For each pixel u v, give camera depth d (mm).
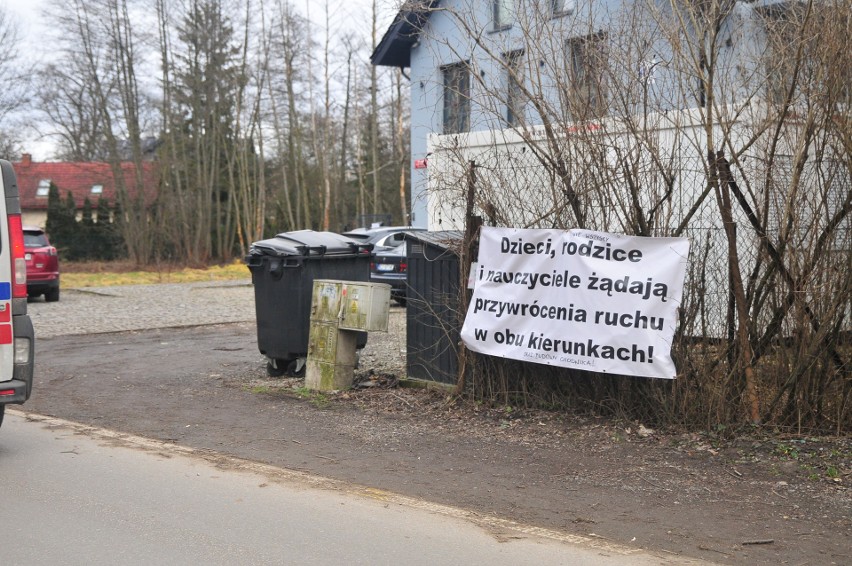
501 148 8008
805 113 6402
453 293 8266
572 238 7191
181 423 7977
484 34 8469
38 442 7309
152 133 45750
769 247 6535
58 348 13016
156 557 4629
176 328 15469
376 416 7945
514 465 6379
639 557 4617
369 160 47406
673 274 6680
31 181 56844
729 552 4672
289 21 45000
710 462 6203
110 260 48438
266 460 6672
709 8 6762
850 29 6180
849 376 6531
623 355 6863
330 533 5020
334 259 9766
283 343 9688
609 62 7059
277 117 46125
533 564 4535
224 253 49781
